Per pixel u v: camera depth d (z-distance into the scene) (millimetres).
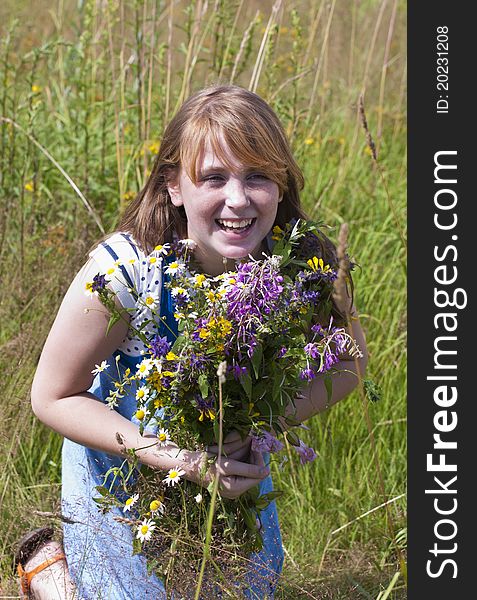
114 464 2455
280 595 2691
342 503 3174
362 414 3426
